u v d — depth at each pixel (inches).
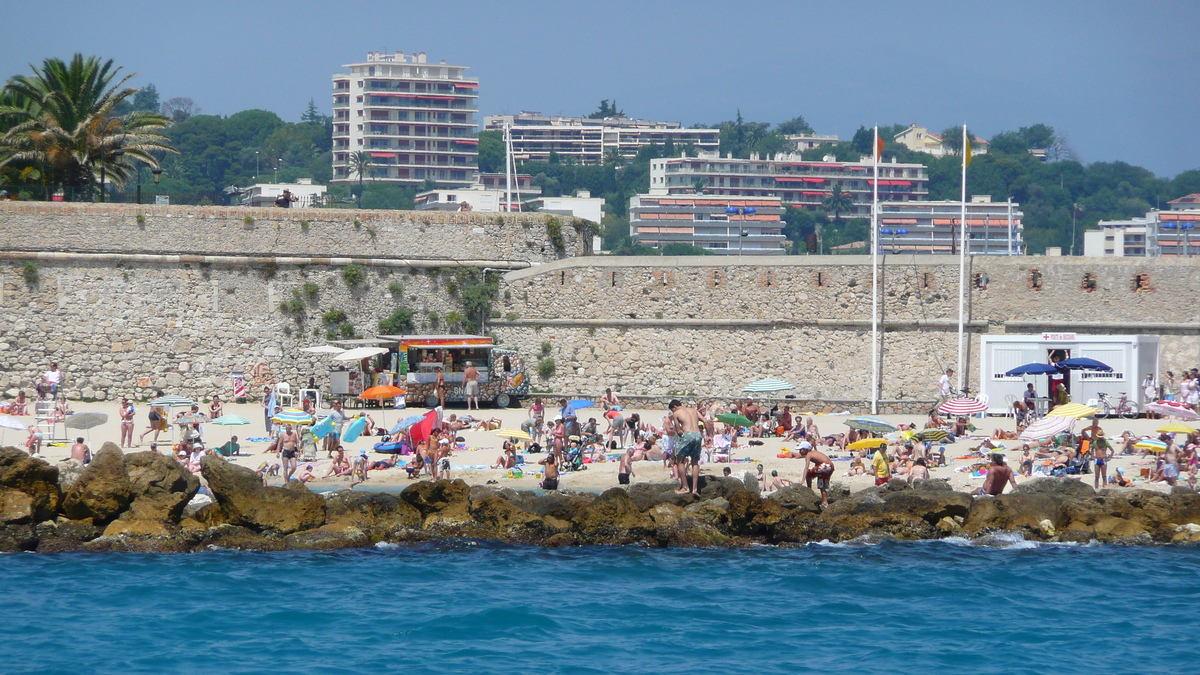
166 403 5654.5
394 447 5708.7
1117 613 3988.7
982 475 5206.7
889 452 5659.5
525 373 7234.3
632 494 4830.2
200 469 5108.3
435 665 3481.8
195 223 7121.1
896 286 6963.6
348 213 7317.9
